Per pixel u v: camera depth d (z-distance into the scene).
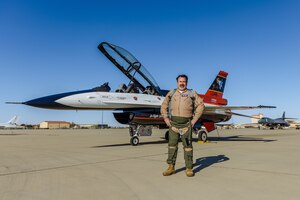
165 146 11.91
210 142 14.48
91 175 5.25
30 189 4.18
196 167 6.08
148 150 10.05
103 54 13.53
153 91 14.98
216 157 7.85
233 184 4.46
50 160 7.44
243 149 10.35
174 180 4.77
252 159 7.38
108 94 12.76
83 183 4.57
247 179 4.83
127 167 6.17
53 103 11.53
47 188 4.23
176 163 6.69
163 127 14.73
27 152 9.71
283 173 5.37
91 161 7.16
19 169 5.99
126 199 3.64
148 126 13.37
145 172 5.54
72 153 9.20
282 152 9.20
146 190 4.10
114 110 13.94
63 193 3.95
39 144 13.77
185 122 5.24
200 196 3.77
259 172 5.47
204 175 5.19
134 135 12.66
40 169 5.97
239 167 6.07
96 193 3.94
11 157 8.23
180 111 5.24
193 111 5.46
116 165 6.47
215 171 5.59
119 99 13.00
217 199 3.62
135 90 14.23
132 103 13.13
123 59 13.66
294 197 3.70
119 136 23.59
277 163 6.65
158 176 5.12
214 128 16.00
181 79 5.37
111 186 4.36
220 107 14.37
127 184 4.49
